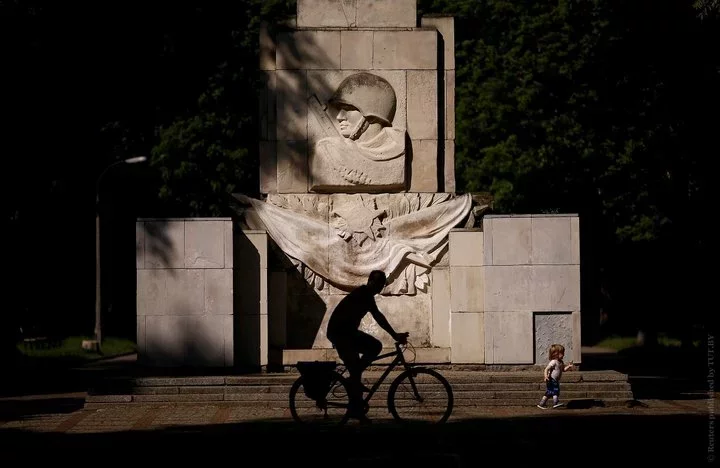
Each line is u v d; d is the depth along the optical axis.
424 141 24.94
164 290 23.75
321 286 24.45
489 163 45.84
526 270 23.72
